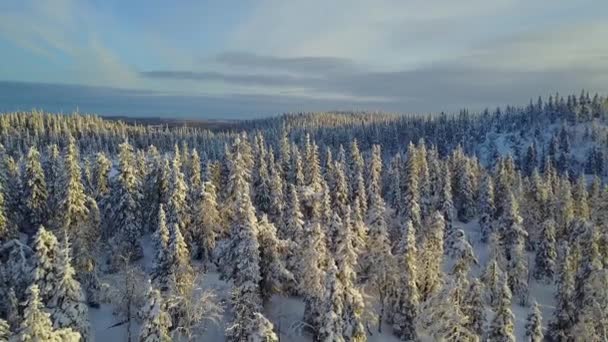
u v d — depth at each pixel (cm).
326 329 3762
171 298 3712
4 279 3900
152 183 6650
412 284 4678
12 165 6562
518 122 18862
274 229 4656
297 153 9488
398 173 9475
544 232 7019
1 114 17838
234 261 4378
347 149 16925
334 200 7275
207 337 4288
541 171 14250
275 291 4703
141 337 3409
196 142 18238
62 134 17138
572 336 5044
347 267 4072
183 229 5475
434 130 19138
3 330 2769
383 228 4953
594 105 18838
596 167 14800
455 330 3766
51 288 3412
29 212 5606
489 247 6812
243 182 5994
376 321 4512
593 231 5909
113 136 18012
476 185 9969
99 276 5172
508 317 4050
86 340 3497
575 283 5588
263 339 3250
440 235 5041
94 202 5466
